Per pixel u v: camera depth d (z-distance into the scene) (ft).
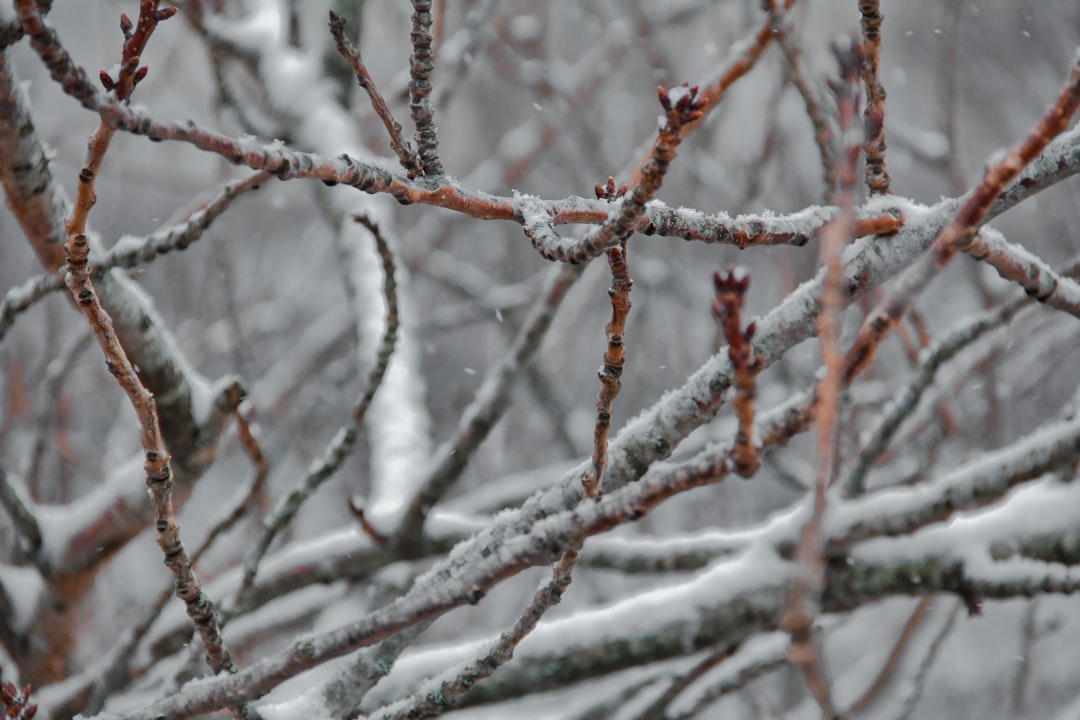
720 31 38.37
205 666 17.78
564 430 34.78
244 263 52.24
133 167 43.55
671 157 8.05
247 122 29.78
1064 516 14.85
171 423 17.61
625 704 18.81
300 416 41.11
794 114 38.99
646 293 37.27
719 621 15.62
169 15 8.61
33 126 14.33
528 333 19.70
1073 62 7.52
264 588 20.88
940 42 51.29
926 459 23.04
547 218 9.84
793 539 15.83
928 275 7.63
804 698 34.37
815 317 11.55
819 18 41.60
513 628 10.48
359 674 12.66
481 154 52.44
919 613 19.97
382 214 26.84
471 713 20.71
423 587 11.89
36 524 19.27
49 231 15.11
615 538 19.17
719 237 10.29
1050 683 38.78
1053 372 39.88
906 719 19.84
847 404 18.44
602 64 39.45
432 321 38.81
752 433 6.93
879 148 11.78
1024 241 46.70
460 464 20.10
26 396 29.96
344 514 45.27
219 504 45.93
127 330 16.58
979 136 55.11
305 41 30.99
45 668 20.70
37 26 7.11
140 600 35.17
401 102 33.96
